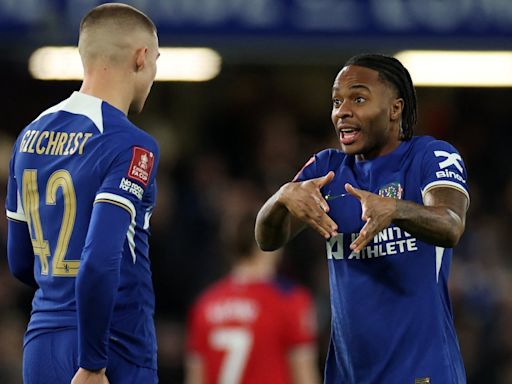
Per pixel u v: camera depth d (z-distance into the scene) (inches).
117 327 660.7
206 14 1337.4
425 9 1342.3
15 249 693.9
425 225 591.5
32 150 671.1
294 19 1336.1
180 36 1337.4
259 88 1772.9
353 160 663.1
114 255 625.9
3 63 1683.1
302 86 1775.3
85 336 627.5
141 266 670.5
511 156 1740.9
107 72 673.0
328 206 629.3
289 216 646.5
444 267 648.4
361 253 645.3
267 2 1337.4
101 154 647.8
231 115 1758.1
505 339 1434.5
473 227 1578.5
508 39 1343.5
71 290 655.8
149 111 1758.1
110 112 662.5
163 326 1432.1
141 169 647.1
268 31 1334.9
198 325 1032.2
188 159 1696.6
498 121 1768.0
